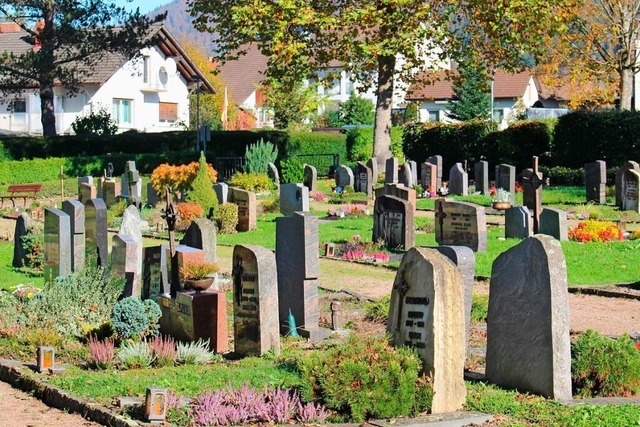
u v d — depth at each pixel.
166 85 75.38
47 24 56.28
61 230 21.42
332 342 16.72
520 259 12.98
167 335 17.14
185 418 11.75
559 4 50.84
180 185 38.97
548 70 63.97
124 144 60.50
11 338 16.50
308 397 11.95
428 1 54.09
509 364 13.08
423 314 12.23
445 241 29.16
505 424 11.48
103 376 14.01
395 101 91.25
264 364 14.57
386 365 11.90
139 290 18.98
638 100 75.06
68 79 57.78
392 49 50.91
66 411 12.88
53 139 58.09
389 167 47.41
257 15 49.72
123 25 57.78
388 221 29.56
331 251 28.86
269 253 15.32
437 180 50.06
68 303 17.64
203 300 16.23
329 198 46.91
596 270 25.00
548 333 12.62
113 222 36.88
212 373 13.86
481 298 19.06
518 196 46.25
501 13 49.62
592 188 42.12
